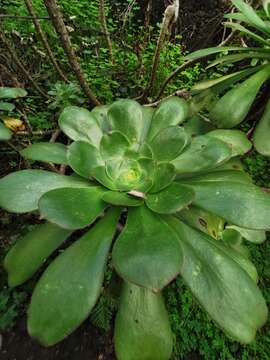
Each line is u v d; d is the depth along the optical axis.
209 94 0.48
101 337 0.61
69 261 0.30
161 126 0.39
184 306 0.60
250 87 0.43
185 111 0.39
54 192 0.30
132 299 0.32
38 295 0.28
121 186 0.35
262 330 0.61
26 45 0.90
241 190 0.32
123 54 0.99
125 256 0.27
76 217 0.29
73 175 0.37
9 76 0.71
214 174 0.37
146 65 0.95
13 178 0.32
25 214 0.69
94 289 0.29
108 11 1.16
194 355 0.60
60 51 0.89
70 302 0.28
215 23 1.14
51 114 0.78
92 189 0.34
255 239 0.46
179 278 0.63
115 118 0.38
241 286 0.29
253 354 0.59
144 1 1.24
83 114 0.39
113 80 0.95
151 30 1.12
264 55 0.46
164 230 0.29
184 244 0.31
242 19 0.47
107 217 0.34
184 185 0.32
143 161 0.35
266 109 0.42
